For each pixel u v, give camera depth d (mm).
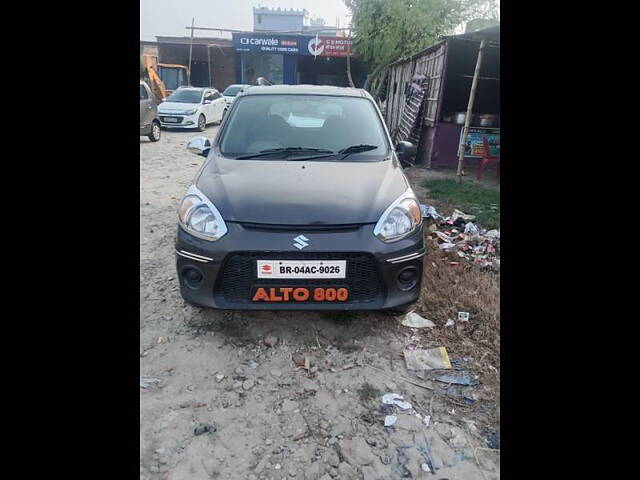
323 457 1837
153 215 4828
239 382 2248
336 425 2002
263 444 1895
